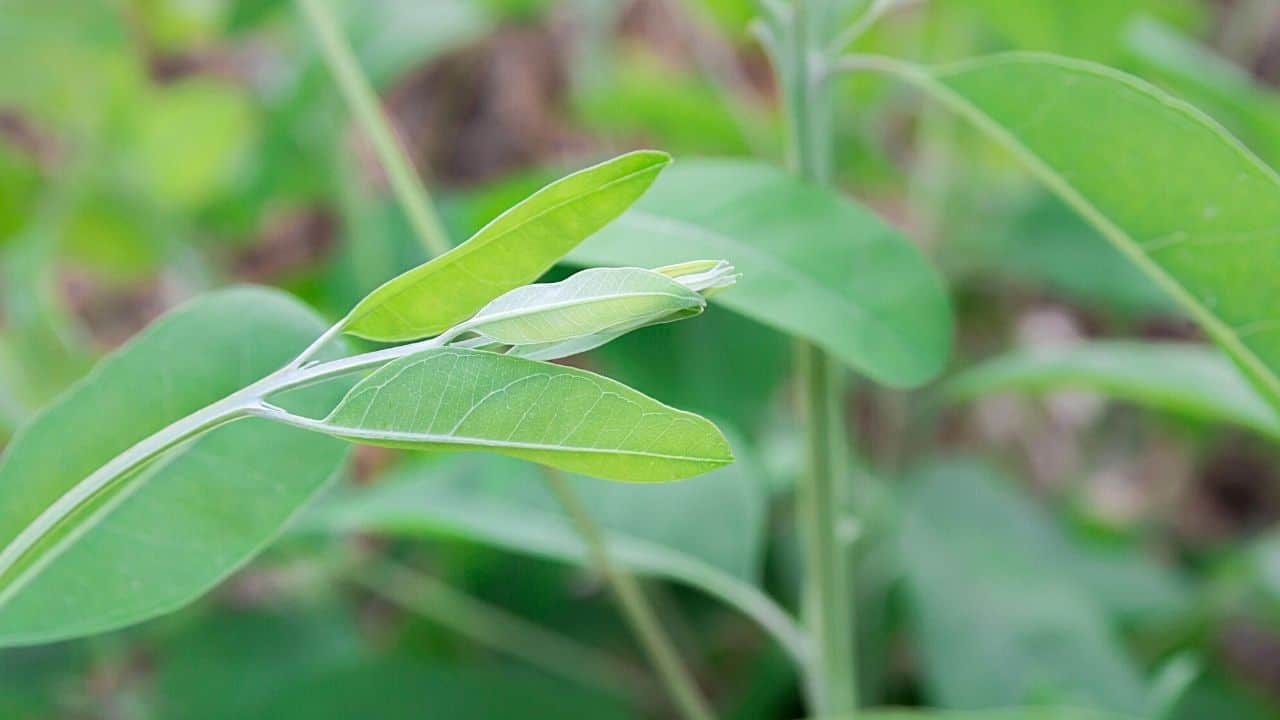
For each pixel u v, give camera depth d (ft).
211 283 3.01
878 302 1.23
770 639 2.28
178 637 2.27
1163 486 2.96
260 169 2.89
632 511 1.72
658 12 3.22
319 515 1.75
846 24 1.51
